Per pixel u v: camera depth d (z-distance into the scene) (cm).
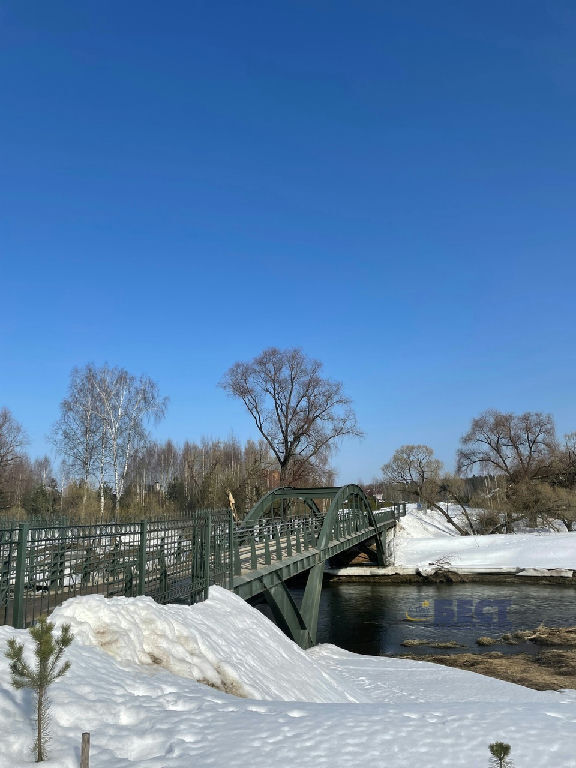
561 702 934
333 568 4419
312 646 2259
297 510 5194
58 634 785
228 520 1595
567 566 4072
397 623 2845
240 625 1273
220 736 634
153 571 1183
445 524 5991
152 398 4316
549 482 5866
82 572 1035
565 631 2517
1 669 657
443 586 3956
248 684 935
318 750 612
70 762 539
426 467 6147
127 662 825
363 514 3812
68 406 4216
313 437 4962
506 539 4841
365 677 1708
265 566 1852
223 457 6262
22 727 580
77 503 3966
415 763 595
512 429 6219
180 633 980
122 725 640
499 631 2617
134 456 4316
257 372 4941
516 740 673
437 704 866
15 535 1361
